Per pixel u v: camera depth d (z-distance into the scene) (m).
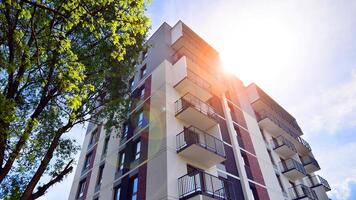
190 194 10.59
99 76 9.77
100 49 9.51
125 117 12.06
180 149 12.51
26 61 6.52
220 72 22.56
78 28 8.50
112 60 10.37
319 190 22.67
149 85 17.22
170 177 11.15
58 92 7.87
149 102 15.91
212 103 18.42
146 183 11.94
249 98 25.56
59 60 6.76
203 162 13.41
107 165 16.53
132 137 15.49
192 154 12.70
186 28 20.95
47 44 6.64
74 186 19.55
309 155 27.39
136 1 6.62
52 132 9.53
